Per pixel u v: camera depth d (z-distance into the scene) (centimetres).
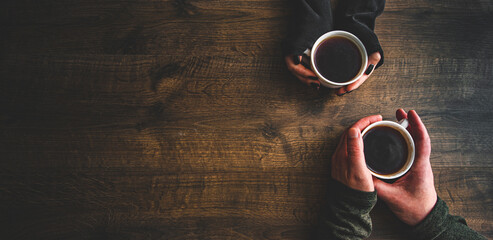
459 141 85
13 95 85
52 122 85
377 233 83
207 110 85
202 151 84
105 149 84
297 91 85
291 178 84
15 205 84
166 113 85
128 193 84
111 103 85
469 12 87
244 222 84
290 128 85
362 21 83
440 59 86
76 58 85
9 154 84
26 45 85
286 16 86
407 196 79
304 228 83
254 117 85
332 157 83
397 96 85
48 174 84
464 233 77
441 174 85
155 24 86
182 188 84
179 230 84
